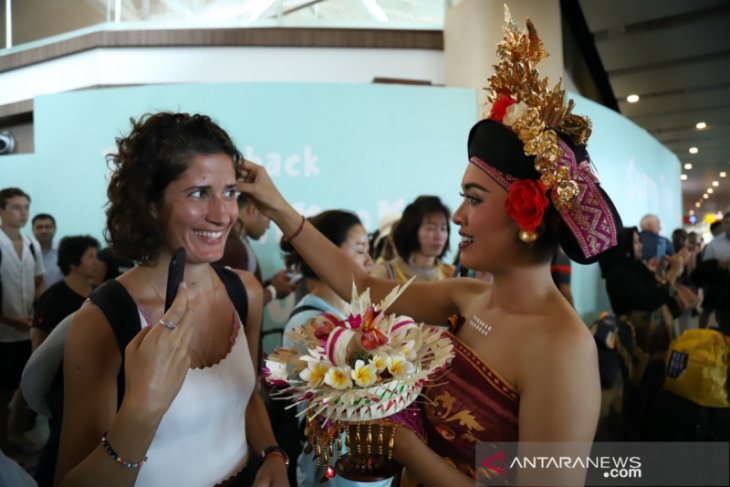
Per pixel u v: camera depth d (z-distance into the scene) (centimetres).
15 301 302
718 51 508
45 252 340
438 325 118
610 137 445
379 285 121
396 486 102
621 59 533
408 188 350
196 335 111
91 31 386
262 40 382
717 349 151
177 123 102
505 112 90
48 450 121
